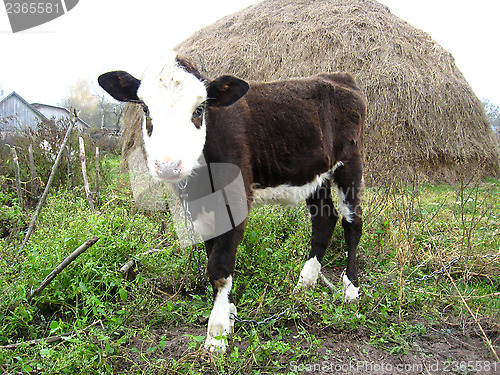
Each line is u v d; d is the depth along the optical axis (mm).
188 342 2822
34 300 3168
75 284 3281
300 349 2789
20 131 8070
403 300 3289
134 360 2643
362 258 4258
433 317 3225
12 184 6633
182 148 2568
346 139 3812
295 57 10586
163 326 3111
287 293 3381
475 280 3947
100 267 3447
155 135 2607
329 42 10719
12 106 21812
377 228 4559
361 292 3525
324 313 3096
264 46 11016
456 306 3330
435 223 5156
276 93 3414
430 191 8297
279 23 11391
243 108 3172
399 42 11000
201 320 3184
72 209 4977
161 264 3742
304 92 3555
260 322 2947
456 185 9539
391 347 2867
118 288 3457
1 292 2975
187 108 2658
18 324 2975
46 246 3578
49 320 3148
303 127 3441
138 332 2922
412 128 10102
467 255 3887
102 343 2652
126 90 2926
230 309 2988
